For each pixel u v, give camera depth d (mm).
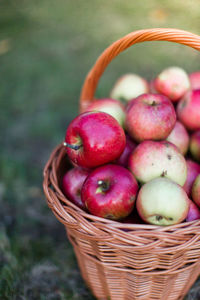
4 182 1027
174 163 693
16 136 1249
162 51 1770
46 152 1166
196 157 774
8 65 1743
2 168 1074
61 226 926
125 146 732
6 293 782
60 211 666
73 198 728
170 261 657
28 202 979
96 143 674
